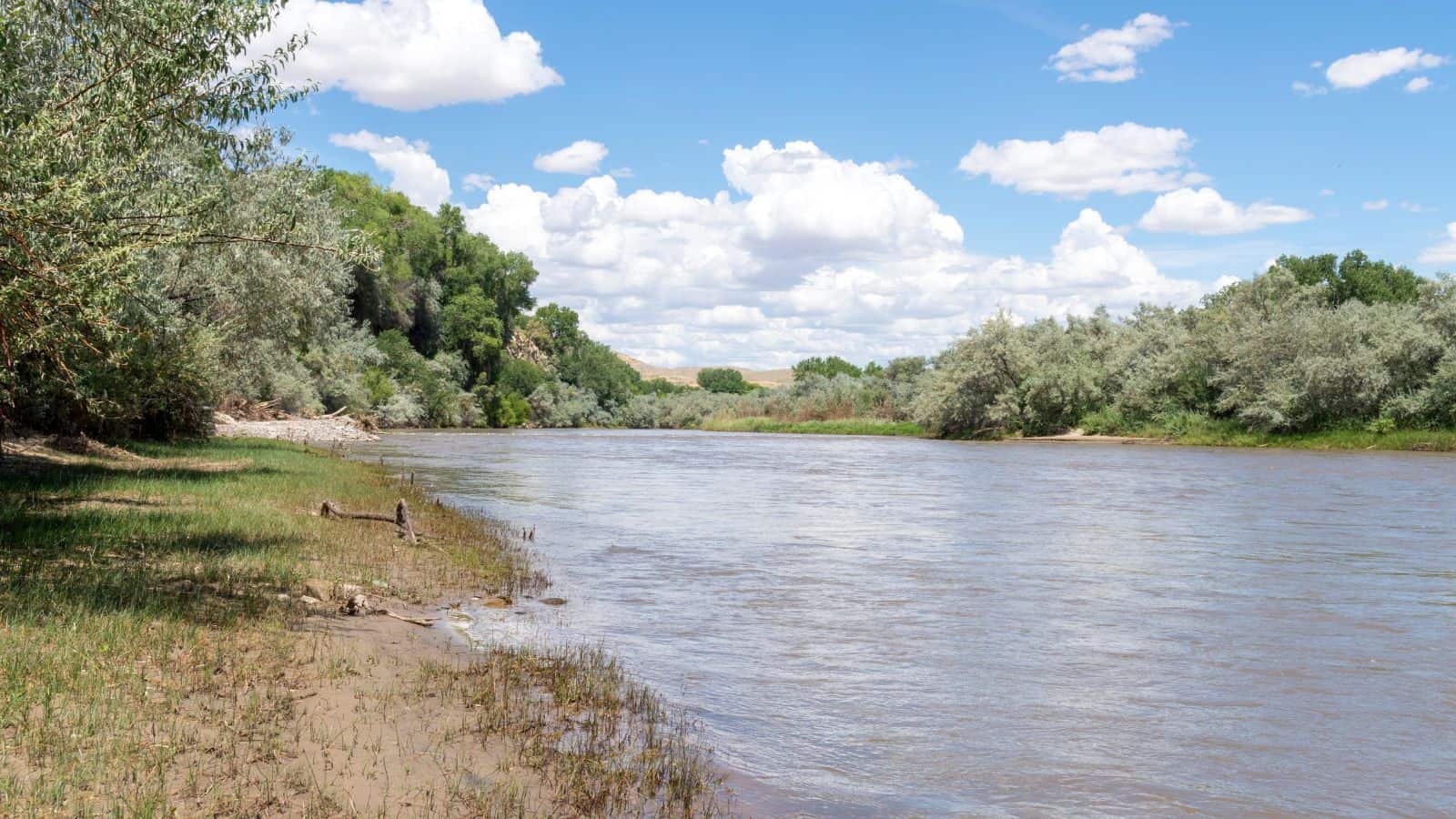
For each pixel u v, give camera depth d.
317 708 7.24
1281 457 44.44
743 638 10.59
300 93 11.60
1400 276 80.19
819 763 6.92
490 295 104.88
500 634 10.44
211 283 23.78
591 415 111.38
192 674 7.48
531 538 17.80
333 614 10.42
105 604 8.99
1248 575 14.62
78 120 9.79
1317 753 7.18
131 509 15.86
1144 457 45.75
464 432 76.19
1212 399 59.12
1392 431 48.66
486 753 6.66
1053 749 7.23
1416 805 6.26
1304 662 9.67
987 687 8.81
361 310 82.50
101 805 5.14
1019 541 18.34
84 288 9.09
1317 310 53.53
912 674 9.23
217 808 5.32
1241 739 7.46
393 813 5.55
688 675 9.09
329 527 16.16
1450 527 20.19
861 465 41.28
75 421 24.47
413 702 7.63
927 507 24.45
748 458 46.94
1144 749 7.26
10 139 8.70
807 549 17.20
